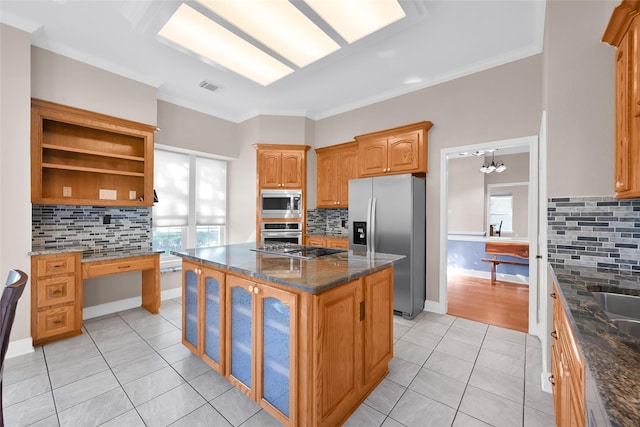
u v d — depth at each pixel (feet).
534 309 9.00
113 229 10.82
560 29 6.07
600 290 4.47
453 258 19.19
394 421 5.29
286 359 4.99
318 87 11.91
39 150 8.54
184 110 13.26
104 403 5.74
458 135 10.52
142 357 7.56
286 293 4.86
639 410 1.58
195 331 7.48
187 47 8.75
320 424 4.60
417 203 10.80
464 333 9.14
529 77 9.15
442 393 6.10
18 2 7.13
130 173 10.45
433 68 10.36
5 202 7.55
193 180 14.07
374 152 12.06
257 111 14.39
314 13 7.03
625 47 4.47
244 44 8.63
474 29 8.18
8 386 6.28
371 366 6.07
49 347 8.07
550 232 6.15
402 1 6.72
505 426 5.17
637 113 4.13
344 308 5.19
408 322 10.05
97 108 9.79
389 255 7.19
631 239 5.45
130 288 11.33
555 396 5.10
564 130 6.02
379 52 9.35
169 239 13.32
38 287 8.04
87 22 7.91
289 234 14.29
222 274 6.34
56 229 9.55
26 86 7.87
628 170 4.40
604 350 2.38
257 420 5.32
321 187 14.96
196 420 5.30
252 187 14.67
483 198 19.84
